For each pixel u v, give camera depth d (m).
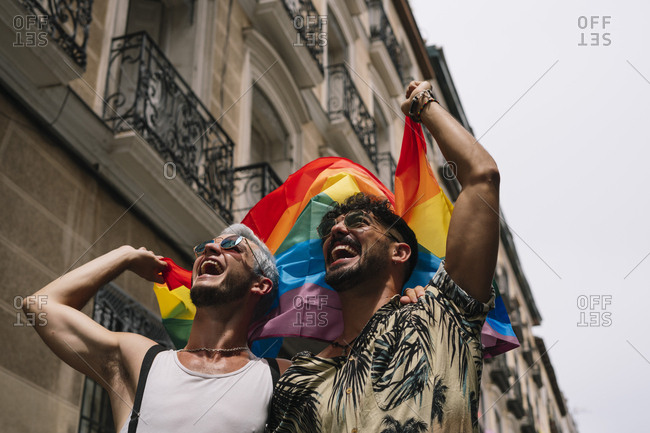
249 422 2.82
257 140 9.73
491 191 2.74
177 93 7.22
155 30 8.40
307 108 10.51
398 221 3.11
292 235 3.66
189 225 7.05
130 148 6.20
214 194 7.48
